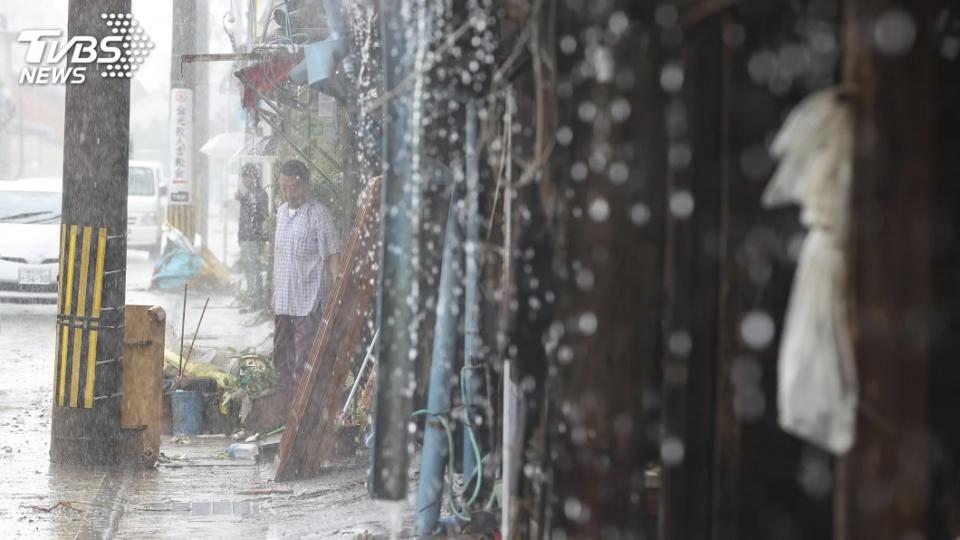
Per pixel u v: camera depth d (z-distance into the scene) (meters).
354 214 23.41
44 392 25.34
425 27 10.53
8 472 17.73
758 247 6.66
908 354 4.84
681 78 7.17
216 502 15.94
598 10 7.50
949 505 5.95
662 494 7.27
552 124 8.80
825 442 5.25
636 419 7.41
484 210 12.37
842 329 5.21
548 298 10.09
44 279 37.53
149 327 18.55
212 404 21.34
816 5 6.20
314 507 15.47
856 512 5.02
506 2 10.33
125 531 14.38
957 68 5.79
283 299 20.94
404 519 14.41
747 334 6.67
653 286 7.40
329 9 17.62
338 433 17.89
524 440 10.45
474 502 13.19
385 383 9.99
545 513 9.50
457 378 13.27
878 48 4.88
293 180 20.86
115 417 18.33
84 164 18.22
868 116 4.89
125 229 18.56
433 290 12.91
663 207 7.37
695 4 6.88
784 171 5.39
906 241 4.85
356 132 22.73
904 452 4.85
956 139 5.79
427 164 12.15
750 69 6.64
